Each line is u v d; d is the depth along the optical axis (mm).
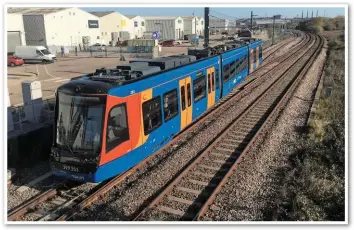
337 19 119000
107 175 10141
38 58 41125
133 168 11695
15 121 14141
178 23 88625
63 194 10297
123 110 10508
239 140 14406
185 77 14680
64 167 10195
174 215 9094
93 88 10016
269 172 11461
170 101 13430
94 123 9898
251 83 26031
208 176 11234
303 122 16547
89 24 62844
